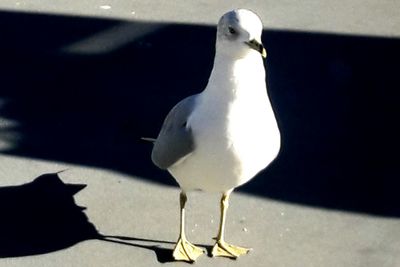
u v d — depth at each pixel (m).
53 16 11.05
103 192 8.16
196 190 8.14
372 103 9.55
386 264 7.37
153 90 9.70
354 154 8.74
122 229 7.73
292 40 10.71
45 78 9.86
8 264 7.33
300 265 7.37
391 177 8.41
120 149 8.76
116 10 11.23
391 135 9.03
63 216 7.86
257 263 7.40
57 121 9.16
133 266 7.36
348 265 7.37
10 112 9.28
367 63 10.27
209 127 6.75
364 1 11.62
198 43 10.59
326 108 9.48
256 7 11.42
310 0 11.62
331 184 8.30
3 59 10.19
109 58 10.25
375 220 7.86
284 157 8.67
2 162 8.52
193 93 9.68
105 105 9.43
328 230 7.75
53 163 8.54
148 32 10.77
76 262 7.38
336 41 10.70
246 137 6.75
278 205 8.02
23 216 7.86
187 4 11.41
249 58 6.63
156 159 7.32
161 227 7.75
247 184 8.27
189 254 7.42
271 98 9.65
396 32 10.91
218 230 7.62
